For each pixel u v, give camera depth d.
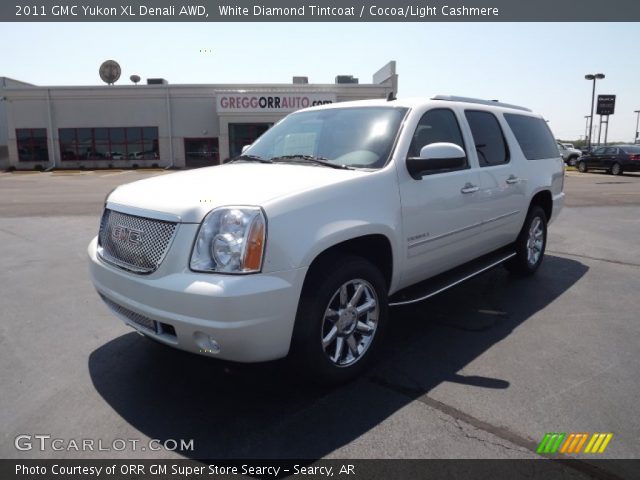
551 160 6.02
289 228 2.74
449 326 4.26
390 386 3.21
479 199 4.39
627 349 3.77
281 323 2.71
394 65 31.45
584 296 5.07
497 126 5.02
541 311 4.62
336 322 3.08
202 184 3.10
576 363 3.53
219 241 2.64
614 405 2.96
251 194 2.83
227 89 32.91
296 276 2.74
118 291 3.00
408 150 3.67
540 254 5.90
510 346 3.83
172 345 2.80
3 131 40.75
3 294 5.20
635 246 7.57
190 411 2.92
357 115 4.08
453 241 4.14
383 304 3.40
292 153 4.05
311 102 31.88
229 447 2.59
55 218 10.40
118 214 3.13
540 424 2.77
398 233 3.46
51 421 2.83
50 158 33.28
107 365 3.53
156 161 33.69
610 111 38.59
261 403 3.01
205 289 2.56
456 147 3.55
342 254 3.13
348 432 2.71
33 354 3.72
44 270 6.20
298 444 2.60
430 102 4.14
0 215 10.85
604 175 24.86
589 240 8.04
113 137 33.38
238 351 2.64
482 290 5.28
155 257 2.78
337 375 3.11
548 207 6.06
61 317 4.51
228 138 32.22
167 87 32.84
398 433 2.69
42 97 32.75
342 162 3.67
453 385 3.22
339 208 3.04
